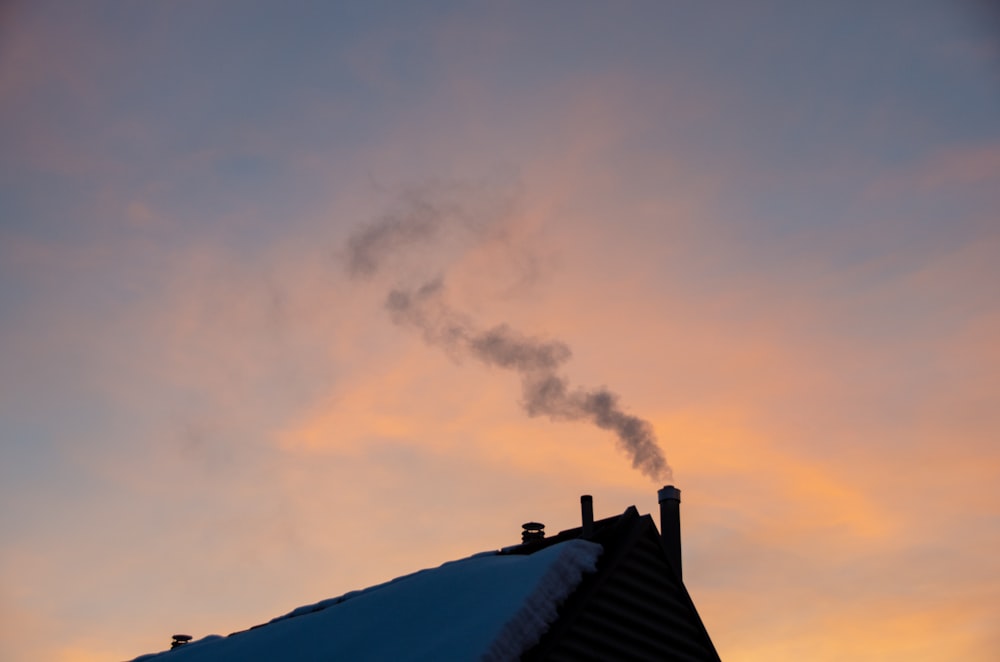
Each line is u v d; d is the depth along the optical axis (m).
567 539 13.05
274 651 11.98
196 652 14.47
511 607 10.30
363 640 10.97
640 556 11.91
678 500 14.16
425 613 11.12
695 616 12.08
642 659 11.29
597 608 11.05
